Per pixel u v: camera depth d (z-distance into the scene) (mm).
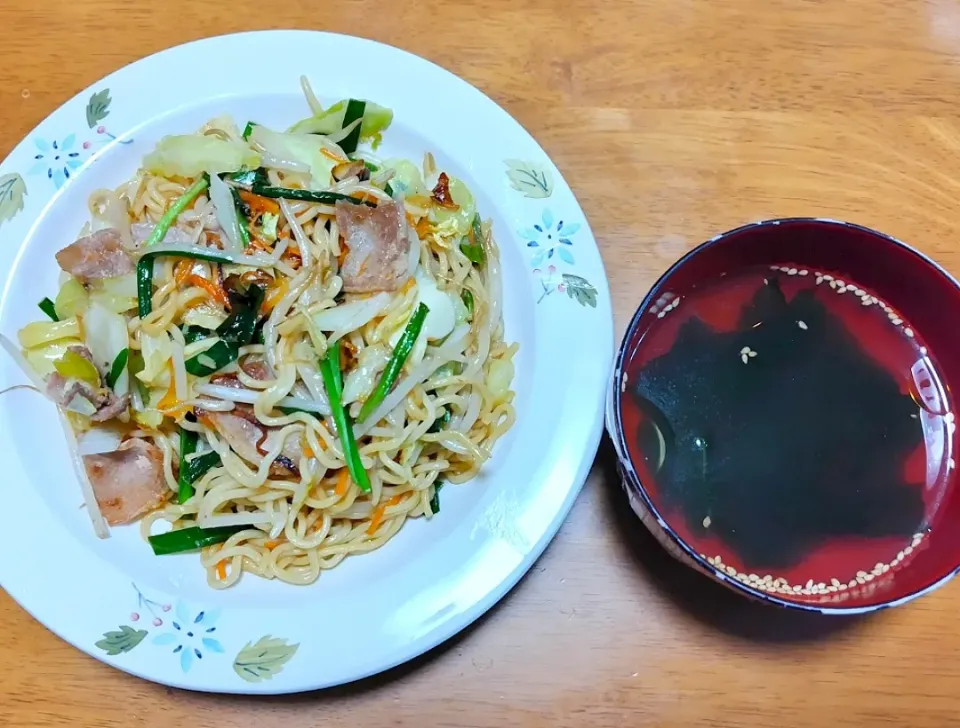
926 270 283
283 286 326
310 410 326
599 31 380
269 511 331
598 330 320
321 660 289
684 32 381
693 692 314
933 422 294
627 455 271
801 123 372
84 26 370
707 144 368
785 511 286
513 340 340
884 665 316
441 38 376
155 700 309
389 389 321
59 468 321
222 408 326
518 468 308
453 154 341
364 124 348
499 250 342
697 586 322
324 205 336
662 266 355
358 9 377
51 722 305
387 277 321
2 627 311
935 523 284
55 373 309
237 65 346
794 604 251
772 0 386
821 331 304
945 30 384
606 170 364
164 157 337
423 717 311
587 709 312
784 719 312
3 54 365
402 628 292
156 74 344
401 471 328
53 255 336
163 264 331
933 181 367
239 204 333
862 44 382
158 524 333
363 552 333
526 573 321
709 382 298
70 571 302
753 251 297
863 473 290
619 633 318
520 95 371
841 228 286
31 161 335
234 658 290
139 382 327
